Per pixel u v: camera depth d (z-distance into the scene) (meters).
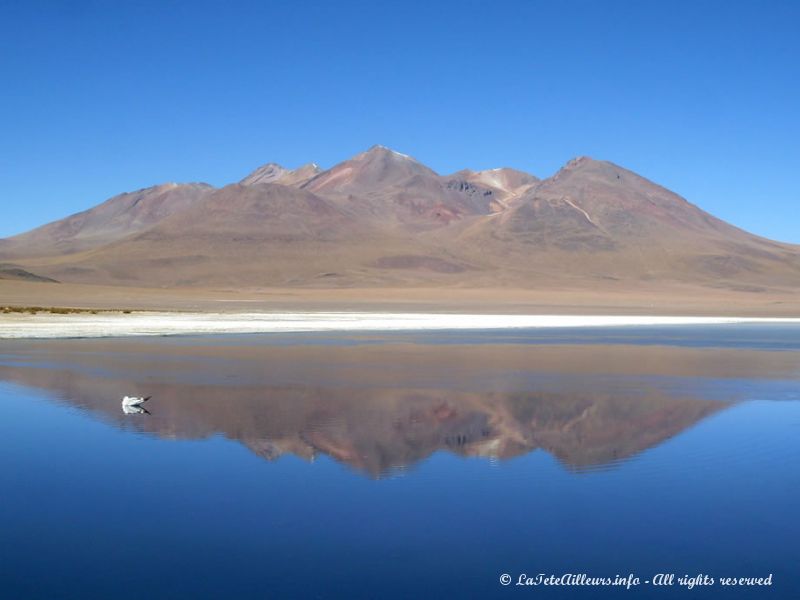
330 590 9.70
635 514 12.45
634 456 16.25
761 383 27.80
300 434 18.16
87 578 10.00
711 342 49.31
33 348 39.41
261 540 11.29
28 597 9.45
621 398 23.94
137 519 12.09
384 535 11.48
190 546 11.05
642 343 47.47
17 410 20.94
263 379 27.55
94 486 13.80
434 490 13.69
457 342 46.34
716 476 14.73
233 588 9.72
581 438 18.02
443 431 18.70
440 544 11.18
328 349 40.28
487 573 10.23
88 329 52.19
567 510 12.63
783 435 18.42
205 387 25.45
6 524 11.85
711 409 22.09
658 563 10.59
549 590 9.74
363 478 14.42
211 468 15.02
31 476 14.37
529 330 61.00
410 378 28.23
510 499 13.17
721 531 11.75
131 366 31.39
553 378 28.67
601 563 10.55
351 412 21.06
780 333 60.91
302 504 12.84
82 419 19.70
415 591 9.69
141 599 9.41
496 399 23.56
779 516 12.41
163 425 18.98
